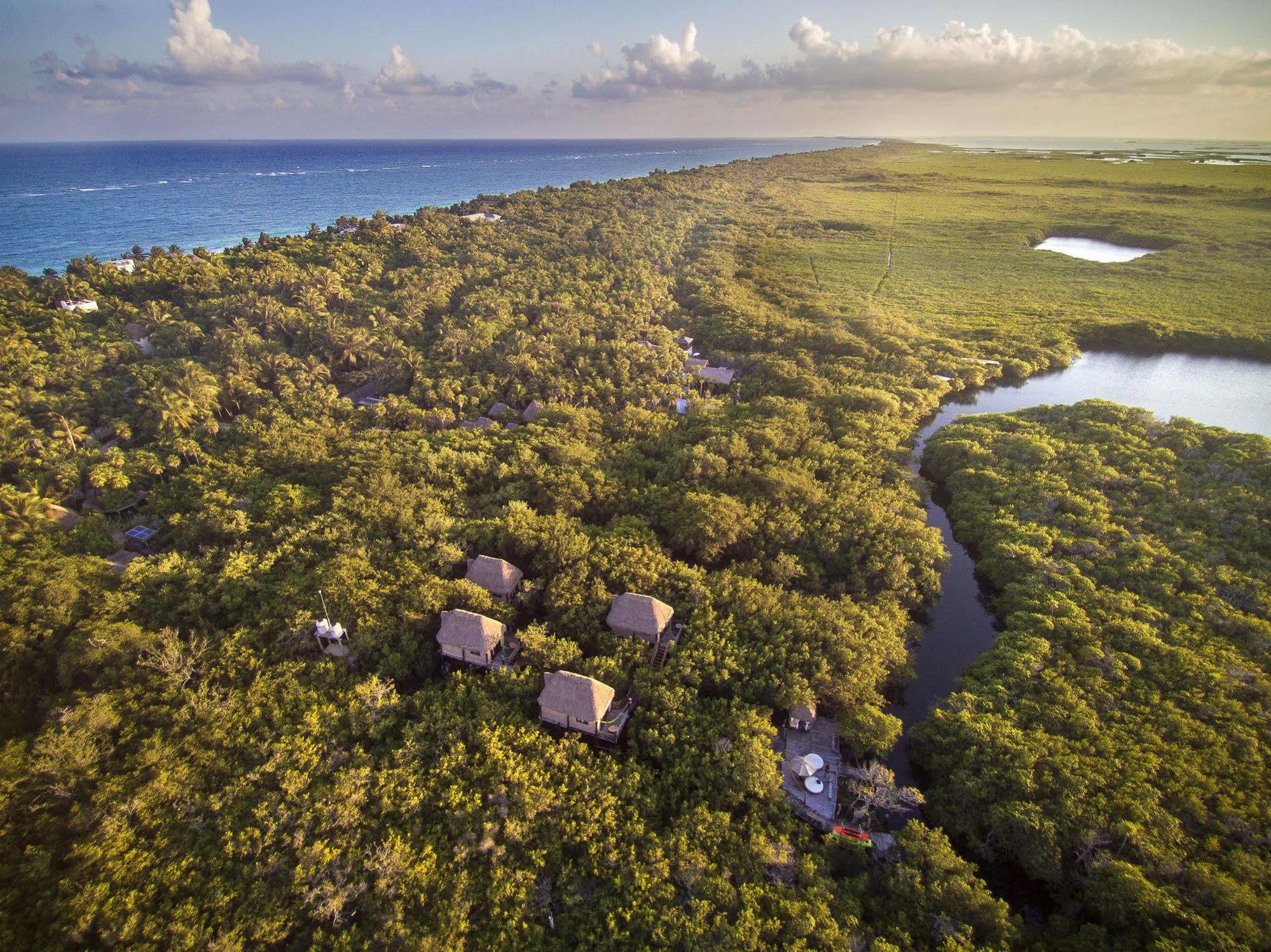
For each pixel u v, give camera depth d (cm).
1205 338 12750
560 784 4366
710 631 5494
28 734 4809
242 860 3928
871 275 16938
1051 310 14338
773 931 3625
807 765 4600
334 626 5344
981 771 4516
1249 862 3812
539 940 3662
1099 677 5172
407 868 3862
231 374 9738
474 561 6144
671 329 13050
